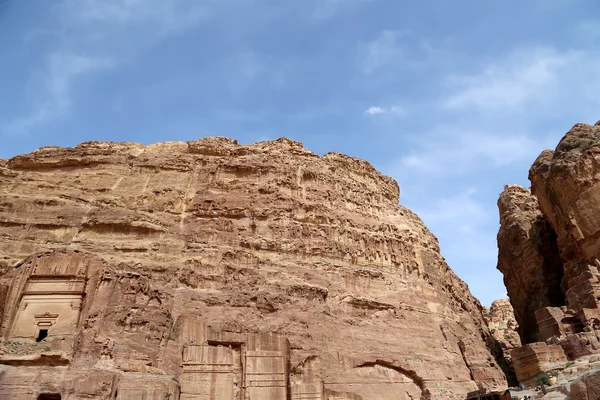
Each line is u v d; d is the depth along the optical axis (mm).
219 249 46688
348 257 52562
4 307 30328
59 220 45562
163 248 45406
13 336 29172
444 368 47156
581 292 42500
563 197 52438
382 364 43438
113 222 45969
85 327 29359
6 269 40781
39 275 31359
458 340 53312
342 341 43344
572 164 51844
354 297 48625
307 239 51344
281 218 51562
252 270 45875
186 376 33312
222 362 35000
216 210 50250
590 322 39625
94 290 31109
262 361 36656
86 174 51000
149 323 32094
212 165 54438
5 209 45250
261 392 35406
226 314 40250
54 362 26828
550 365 38281
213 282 43562
